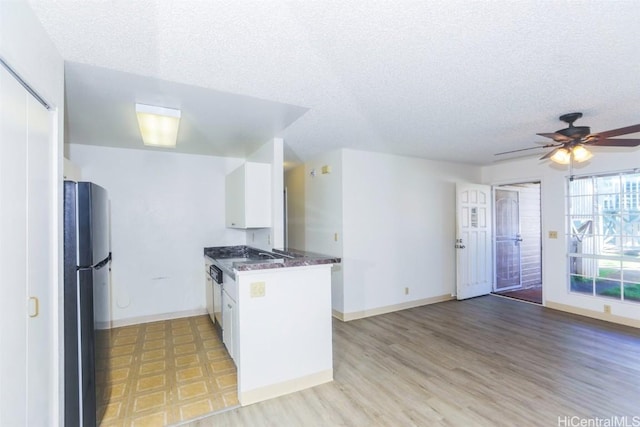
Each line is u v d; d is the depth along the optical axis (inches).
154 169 162.4
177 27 57.6
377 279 174.2
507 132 134.6
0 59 41.8
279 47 65.4
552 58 71.7
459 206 204.2
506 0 51.2
